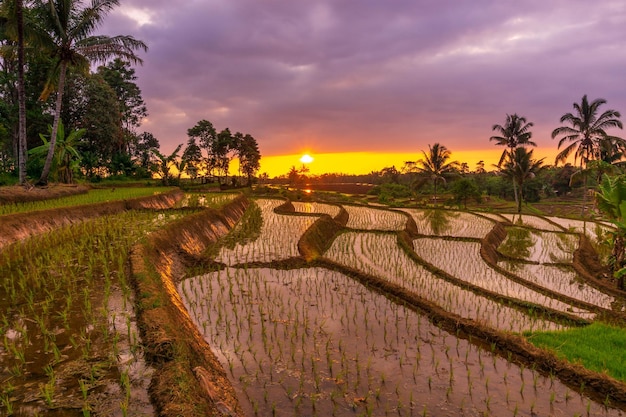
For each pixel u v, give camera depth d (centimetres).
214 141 6800
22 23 2233
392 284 1129
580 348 810
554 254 2139
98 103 4762
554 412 585
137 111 6756
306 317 908
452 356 744
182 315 820
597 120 4303
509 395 624
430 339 816
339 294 1089
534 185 7219
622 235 1636
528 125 4906
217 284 1152
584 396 632
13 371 538
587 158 4391
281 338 788
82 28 2422
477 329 838
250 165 7556
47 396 469
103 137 4862
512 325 980
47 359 575
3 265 1028
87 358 575
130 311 754
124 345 617
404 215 3419
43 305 774
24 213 1458
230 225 2336
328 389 613
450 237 2306
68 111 4647
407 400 594
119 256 1125
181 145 5306
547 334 893
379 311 966
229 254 1591
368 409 562
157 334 626
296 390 605
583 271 1670
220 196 3781
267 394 592
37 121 4112
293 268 1368
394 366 695
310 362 694
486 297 1184
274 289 1116
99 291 861
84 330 670
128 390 487
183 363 565
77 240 1353
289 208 3488
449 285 1295
